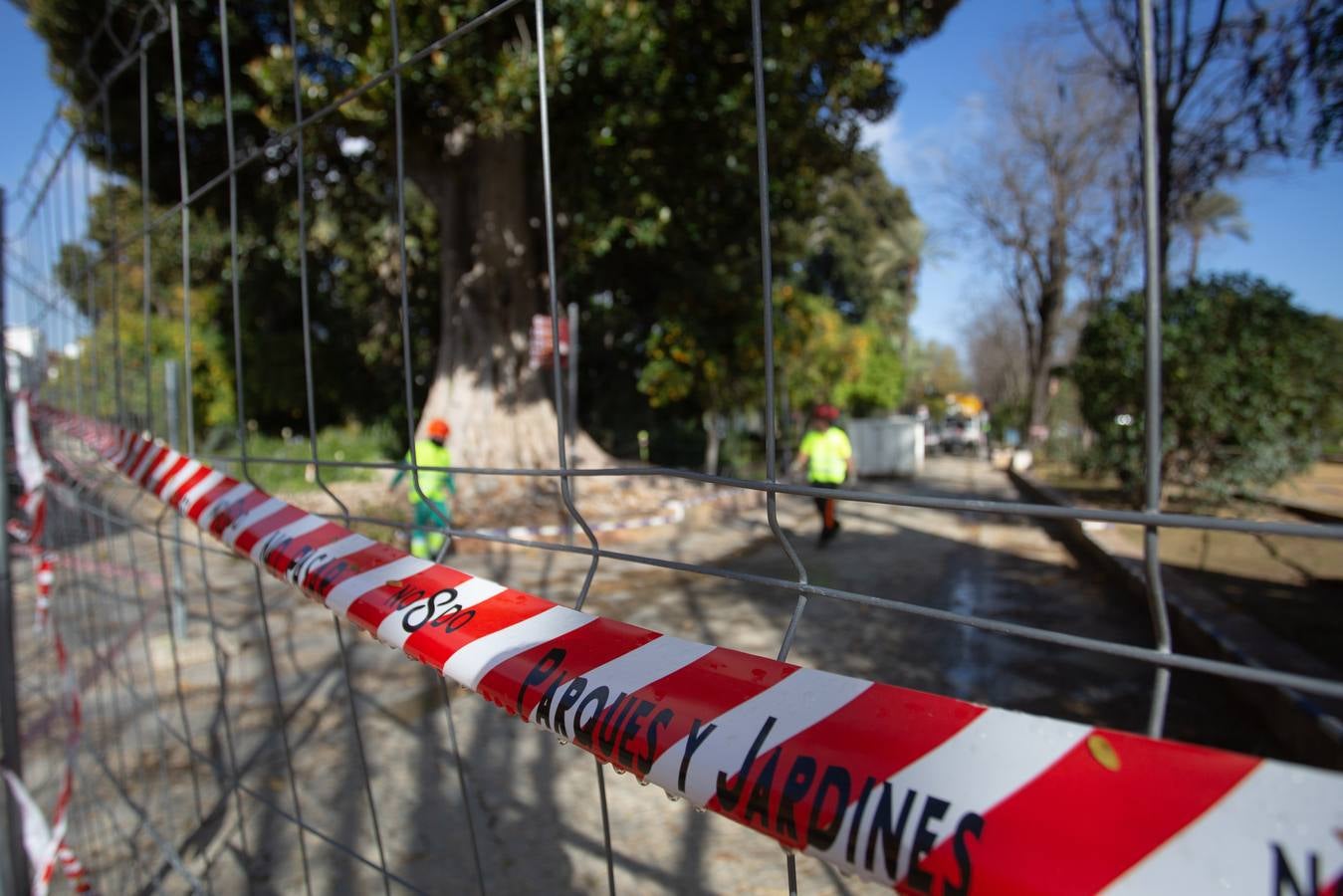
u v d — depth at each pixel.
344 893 2.68
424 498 1.18
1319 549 8.09
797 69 9.92
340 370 21.34
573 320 12.83
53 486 3.51
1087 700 4.43
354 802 3.28
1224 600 5.91
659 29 9.30
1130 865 0.43
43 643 3.56
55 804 3.23
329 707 4.27
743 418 21.56
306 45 8.99
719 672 0.70
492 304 13.09
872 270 36.19
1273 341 9.77
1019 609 6.57
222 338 19.38
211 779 3.46
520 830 3.06
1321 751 3.36
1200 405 9.87
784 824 0.57
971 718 0.55
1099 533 9.32
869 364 27.27
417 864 2.84
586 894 2.64
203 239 16.94
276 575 1.31
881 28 10.78
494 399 12.98
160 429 4.70
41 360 3.98
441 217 13.60
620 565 8.35
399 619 0.98
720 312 15.11
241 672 4.78
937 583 7.67
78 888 2.40
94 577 3.14
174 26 1.80
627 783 3.42
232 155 1.63
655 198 12.30
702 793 0.63
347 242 18.59
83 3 9.62
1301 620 5.27
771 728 0.62
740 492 13.66
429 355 19.89
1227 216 10.45
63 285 3.16
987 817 0.49
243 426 1.65
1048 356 21.84
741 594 7.00
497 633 0.88
